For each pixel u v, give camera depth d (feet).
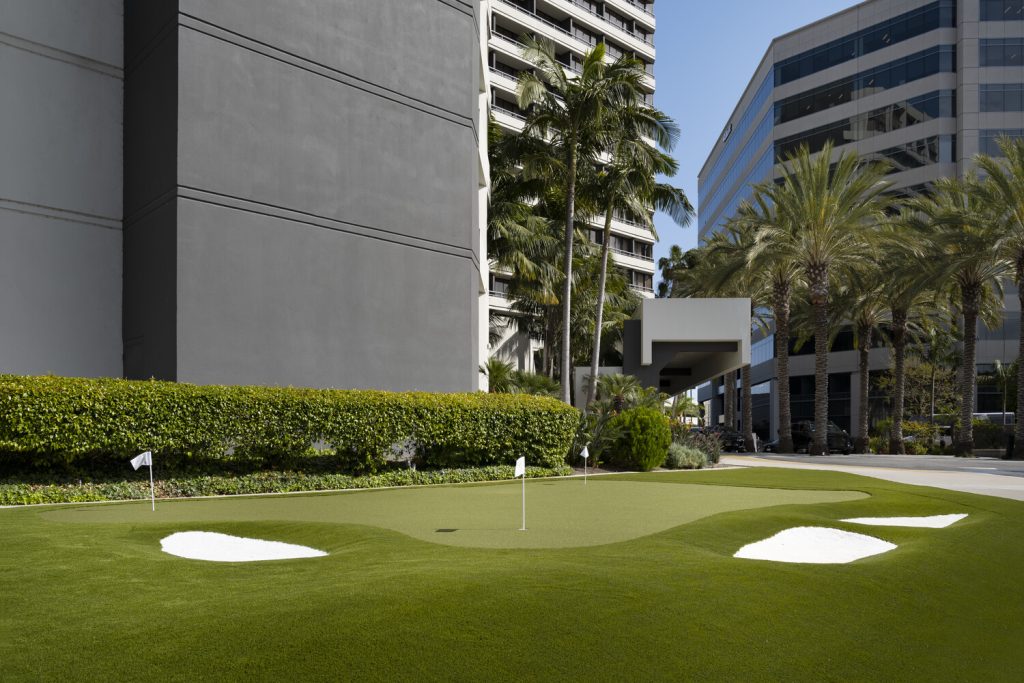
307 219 54.85
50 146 51.72
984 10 184.14
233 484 42.34
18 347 49.62
